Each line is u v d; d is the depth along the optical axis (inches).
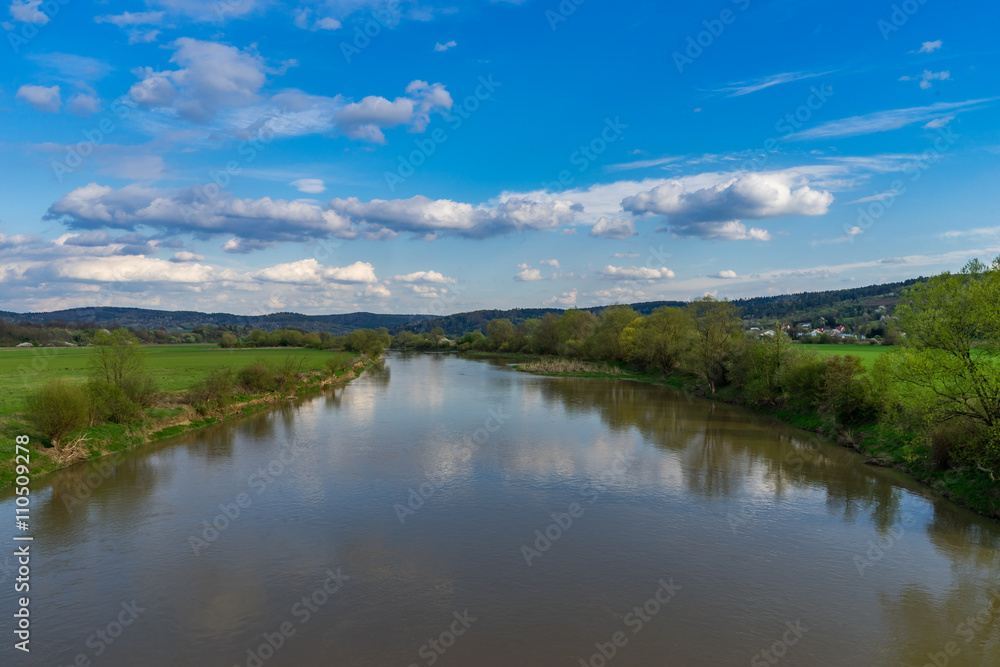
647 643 526.6
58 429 1135.0
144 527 815.1
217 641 523.8
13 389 1803.6
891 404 1238.9
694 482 1060.5
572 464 1189.1
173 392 1841.8
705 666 490.6
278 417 1797.5
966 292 900.0
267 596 613.3
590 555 726.5
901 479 1085.1
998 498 866.8
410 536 786.8
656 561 709.9
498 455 1264.8
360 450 1312.7
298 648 513.3
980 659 505.4
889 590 636.7
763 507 918.4
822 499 963.3
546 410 1945.1
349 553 728.3
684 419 1769.2
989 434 867.4
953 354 909.2
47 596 609.3
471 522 841.5
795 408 1752.0
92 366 1466.5
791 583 652.1
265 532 797.9
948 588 642.8
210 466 1160.8
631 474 1112.2
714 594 624.4
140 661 493.7
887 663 498.3
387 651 510.3
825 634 545.6
